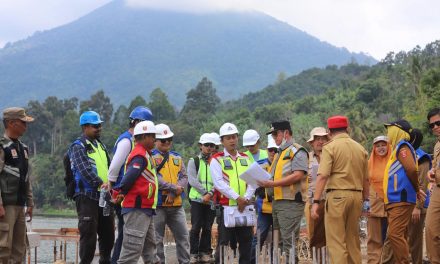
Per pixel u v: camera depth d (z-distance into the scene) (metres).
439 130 7.47
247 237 8.06
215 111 102.44
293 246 7.66
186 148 77.62
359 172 7.30
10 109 7.30
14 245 7.41
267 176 7.88
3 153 7.19
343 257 7.11
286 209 7.99
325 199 7.45
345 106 74.00
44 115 88.25
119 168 7.68
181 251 8.84
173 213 8.82
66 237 11.27
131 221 7.24
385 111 66.38
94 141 8.19
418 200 7.95
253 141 9.77
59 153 78.44
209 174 9.82
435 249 7.36
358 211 7.27
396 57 102.88
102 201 7.64
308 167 8.15
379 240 8.30
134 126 7.98
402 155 7.46
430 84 33.53
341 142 7.30
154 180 7.39
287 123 8.20
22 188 7.36
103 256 8.28
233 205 8.04
